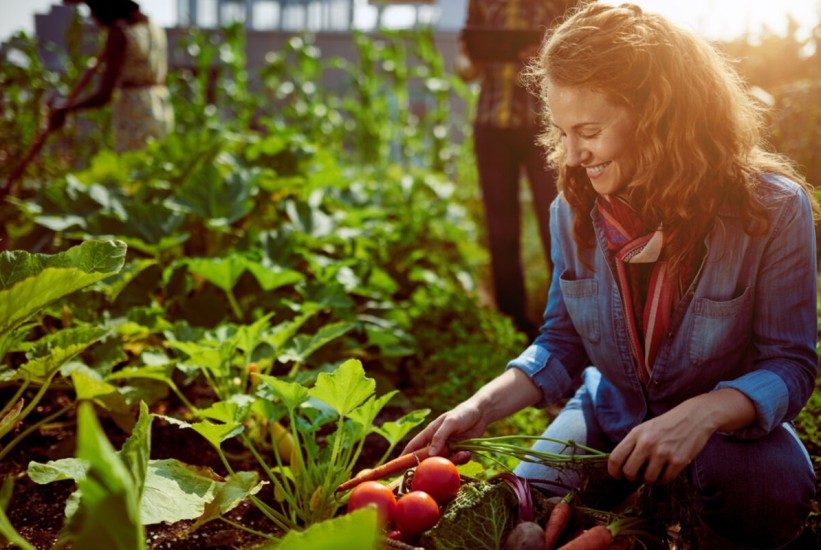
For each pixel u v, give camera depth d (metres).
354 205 5.42
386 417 3.05
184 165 4.73
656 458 1.53
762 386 1.60
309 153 5.18
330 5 16.89
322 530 1.05
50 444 2.57
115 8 4.66
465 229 6.25
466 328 3.84
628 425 1.91
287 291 3.58
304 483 1.98
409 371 3.52
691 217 1.64
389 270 4.71
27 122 6.50
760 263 1.68
